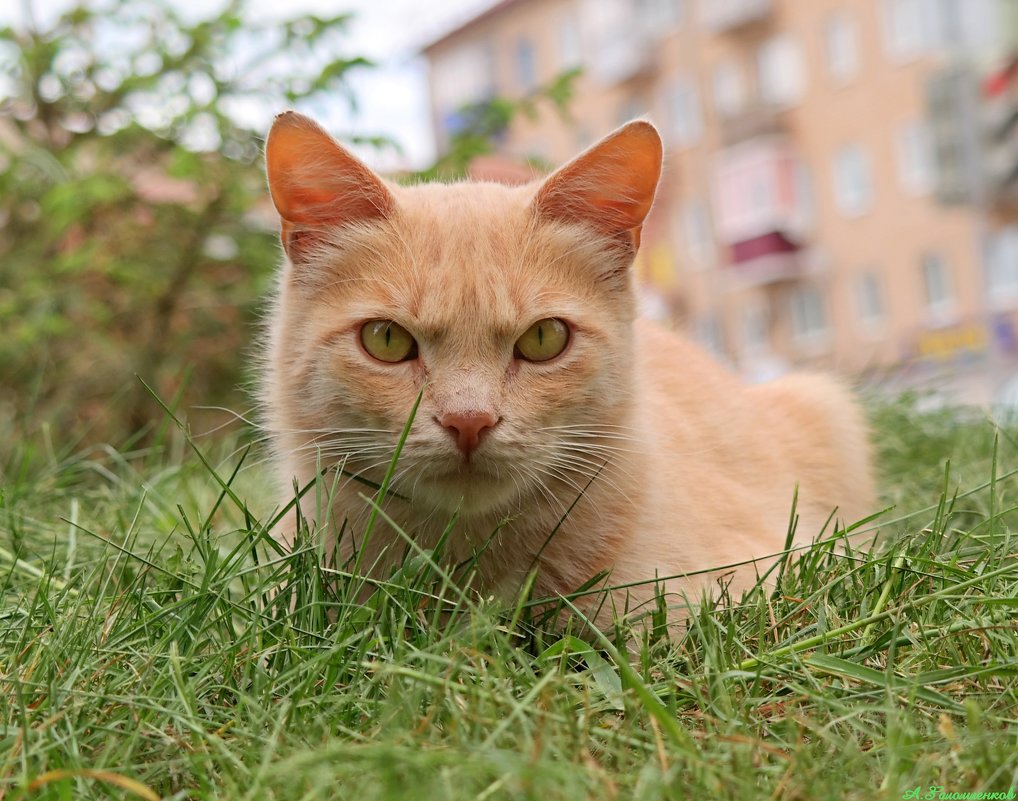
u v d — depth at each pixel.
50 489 0.53
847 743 0.31
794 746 0.30
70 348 0.86
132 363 0.85
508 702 0.31
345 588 0.38
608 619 0.41
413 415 0.37
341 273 0.41
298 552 0.37
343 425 0.41
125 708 0.33
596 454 0.41
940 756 0.30
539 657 0.35
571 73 0.81
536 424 0.40
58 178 0.77
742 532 0.47
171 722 0.33
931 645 0.35
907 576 0.39
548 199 0.42
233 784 0.29
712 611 0.38
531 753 0.29
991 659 0.34
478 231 0.41
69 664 0.35
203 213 0.83
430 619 0.39
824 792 0.29
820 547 0.41
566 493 0.41
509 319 0.40
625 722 0.32
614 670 0.35
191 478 0.61
